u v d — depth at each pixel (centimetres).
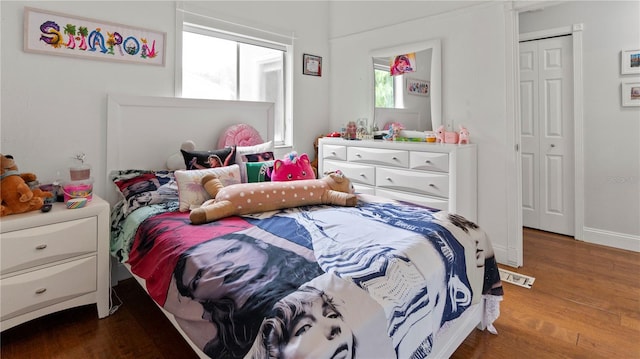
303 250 136
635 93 294
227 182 221
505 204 275
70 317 203
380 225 164
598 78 312
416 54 319
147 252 170
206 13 283
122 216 213
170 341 180
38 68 210
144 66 252
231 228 168
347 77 379
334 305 102
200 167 239
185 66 288
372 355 101
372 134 356
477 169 288
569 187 341
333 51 392
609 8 302
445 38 300
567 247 314
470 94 288
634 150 300
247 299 108
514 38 263
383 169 306
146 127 251
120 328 192
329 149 354
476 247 167
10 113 203
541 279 250
